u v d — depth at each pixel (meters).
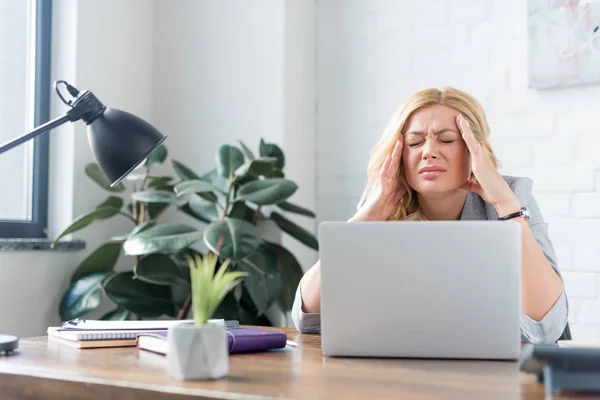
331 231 1.33
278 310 3.21
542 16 2.91
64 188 3.05
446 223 1.29
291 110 3.30
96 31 3.20
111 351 1.41
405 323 1.31
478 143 1.78
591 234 2.83
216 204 3.01
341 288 1.33
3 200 2.92
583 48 2.84
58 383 1.13
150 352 1.40
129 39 3.40
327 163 3.42
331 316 1.34
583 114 2.86
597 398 0.98
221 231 2.67
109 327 1.56
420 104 1.83
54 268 2.97
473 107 1.85
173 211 3.44
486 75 3.06
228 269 2.90
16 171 2.97
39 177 3.02
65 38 3.10
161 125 3.53
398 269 1.31
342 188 3.38
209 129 3.42
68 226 2.79
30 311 2.86
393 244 1.31
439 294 1.29
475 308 1.29
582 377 0.98
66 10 3.10
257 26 3.32
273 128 3.27
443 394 1.00
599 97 2.84
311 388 1.04
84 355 1.36
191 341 1.10
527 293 1.64
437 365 1.25
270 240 3.24
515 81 3.00
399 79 3.25
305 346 1.50
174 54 3.52
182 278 2.88
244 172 2.87
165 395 1.03
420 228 1.30
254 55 3.33
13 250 2.75
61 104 3.08
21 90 3.00
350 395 0.99
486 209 1.90
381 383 1.08
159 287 2.96
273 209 3.21
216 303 1.14
